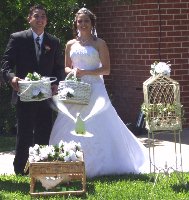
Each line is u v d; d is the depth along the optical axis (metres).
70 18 13.40
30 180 8.57
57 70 9.94
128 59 14.55
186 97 14.09
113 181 9.28
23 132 9.72
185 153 11.43
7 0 13.27
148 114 8.92
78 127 9.47
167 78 8.95
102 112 9.79
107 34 14.99
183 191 8.64
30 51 9.66
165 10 13.90
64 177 8.76
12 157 11.59
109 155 9.76
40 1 13.16
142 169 10.02
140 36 14.22
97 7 15.10
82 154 8.64
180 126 8.94
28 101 9.45
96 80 9.84
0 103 14.14
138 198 8.27
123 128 10.02
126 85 14.66
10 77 9.42
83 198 8.39
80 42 9.91
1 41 13.52
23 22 13.52
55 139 9.80
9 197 8.40
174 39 13.98
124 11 14.52
